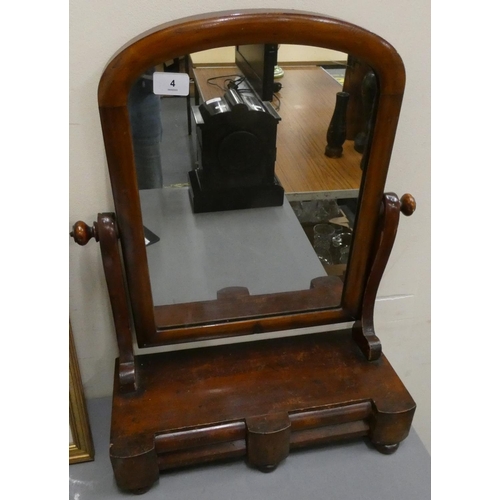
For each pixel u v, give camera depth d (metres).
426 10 0.66
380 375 0.76
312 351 0.79
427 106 0.73
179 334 0.74
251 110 0.61
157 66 0.56
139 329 0.72
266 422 0.68
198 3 0.60
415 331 1.01
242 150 0.64
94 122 0.64
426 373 1.11
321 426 0.72
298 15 0.55
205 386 0.73
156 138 0.60
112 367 0.88
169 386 0.73
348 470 0.75
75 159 0.67
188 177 0.64
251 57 0.57
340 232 0.72
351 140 0.65
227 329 0.75
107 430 0.83
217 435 0.68
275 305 0.77
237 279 0.73
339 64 0.60
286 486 0.72
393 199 0.69
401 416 0.71
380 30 0.66
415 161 0.78
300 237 0.72
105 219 0.63
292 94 0.61
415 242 0.88
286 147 0.65
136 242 0.65
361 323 0.79
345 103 0.62
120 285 0.67
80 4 0.57
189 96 0.59
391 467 0.75
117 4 0.58
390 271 0.91
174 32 0.53
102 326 0.82
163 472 0.73
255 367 0.76
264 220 0.70
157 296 0.71
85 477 0.75
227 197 0.67
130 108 0.57
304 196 0.69
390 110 0.62
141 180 0.62
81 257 0.75
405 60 0.69
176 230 0.67
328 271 0.76
